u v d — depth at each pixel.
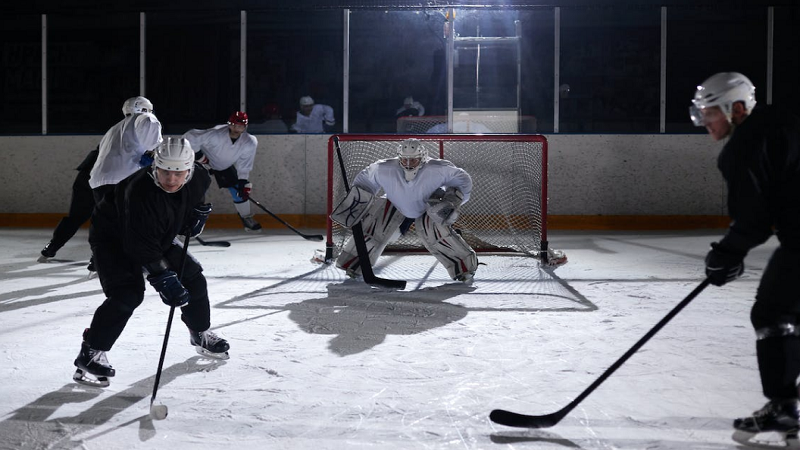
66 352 3.18
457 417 2.37
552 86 9.18
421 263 5.96
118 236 2.71
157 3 9.27
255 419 2.36
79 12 9.34
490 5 8.92
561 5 8.90
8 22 9.36
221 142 7.09
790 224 2.02
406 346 3.28
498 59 9.01
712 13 8.98
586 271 5.43
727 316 3.81
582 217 8.80
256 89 9.36
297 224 8.95
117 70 9.45
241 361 3.03
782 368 2.06
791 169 1.97
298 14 9.24
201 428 2.28
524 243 6.72
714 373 2.81
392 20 9.27
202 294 2.97
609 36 9.13
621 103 9.23
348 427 2.29
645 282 4.93
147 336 3.45
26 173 9.12
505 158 7.55
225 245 6.98
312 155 8.90
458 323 3.73
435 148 7.66
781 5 8.86
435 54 9.23
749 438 2.15
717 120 2.08
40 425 2.31
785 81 9.00
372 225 4.95
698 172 8.70
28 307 4.15
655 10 9.05
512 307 4.13
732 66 9.06
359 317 3.88
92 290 4.70
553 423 2.22
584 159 8.77
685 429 2.25
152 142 4.45
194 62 9.33
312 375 2.84
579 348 3.22
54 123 9.49
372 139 5.84
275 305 4.20
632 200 8.78
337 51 9.32
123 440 2.18
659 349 3.18
